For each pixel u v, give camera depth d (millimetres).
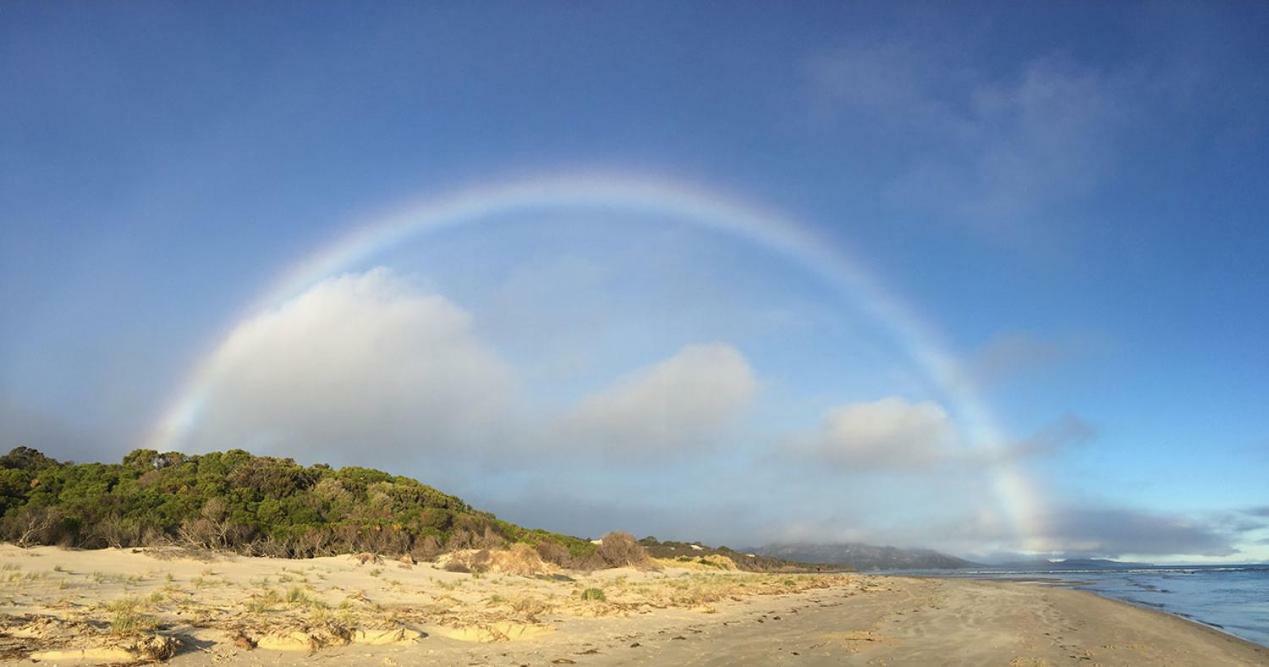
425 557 47250
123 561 29859
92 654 12461
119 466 52250
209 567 30609
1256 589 68625
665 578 51312
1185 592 63125
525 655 17016
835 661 17875
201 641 14656
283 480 54469
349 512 53812
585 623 23156
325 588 27078
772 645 20219
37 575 22844
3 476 41469
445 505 62500
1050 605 38531
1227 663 20828
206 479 49562
